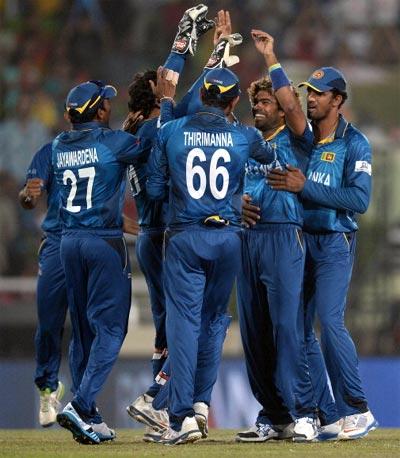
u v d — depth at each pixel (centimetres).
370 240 4669
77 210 2234
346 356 2216
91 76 5575
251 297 2277
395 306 4588
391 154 5044
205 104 2169
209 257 2142
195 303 2155
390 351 4475
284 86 2211
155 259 2403
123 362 3662
